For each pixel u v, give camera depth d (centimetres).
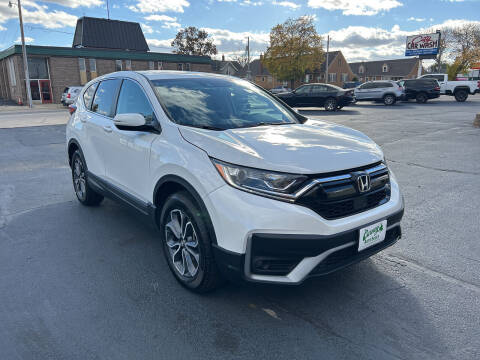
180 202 280
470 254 357
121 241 394
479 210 471
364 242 260
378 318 263
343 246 248
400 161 754
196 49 6850
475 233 404
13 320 263
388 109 2041
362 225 255
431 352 230
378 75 8606
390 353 229
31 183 626
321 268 249
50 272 330
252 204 237
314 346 236
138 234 412
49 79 3675
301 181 238
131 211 364
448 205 491
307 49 4597
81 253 367
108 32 5091
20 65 3494
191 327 255
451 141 970
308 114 1828
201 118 325
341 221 248
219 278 275
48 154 884
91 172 442
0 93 4419
